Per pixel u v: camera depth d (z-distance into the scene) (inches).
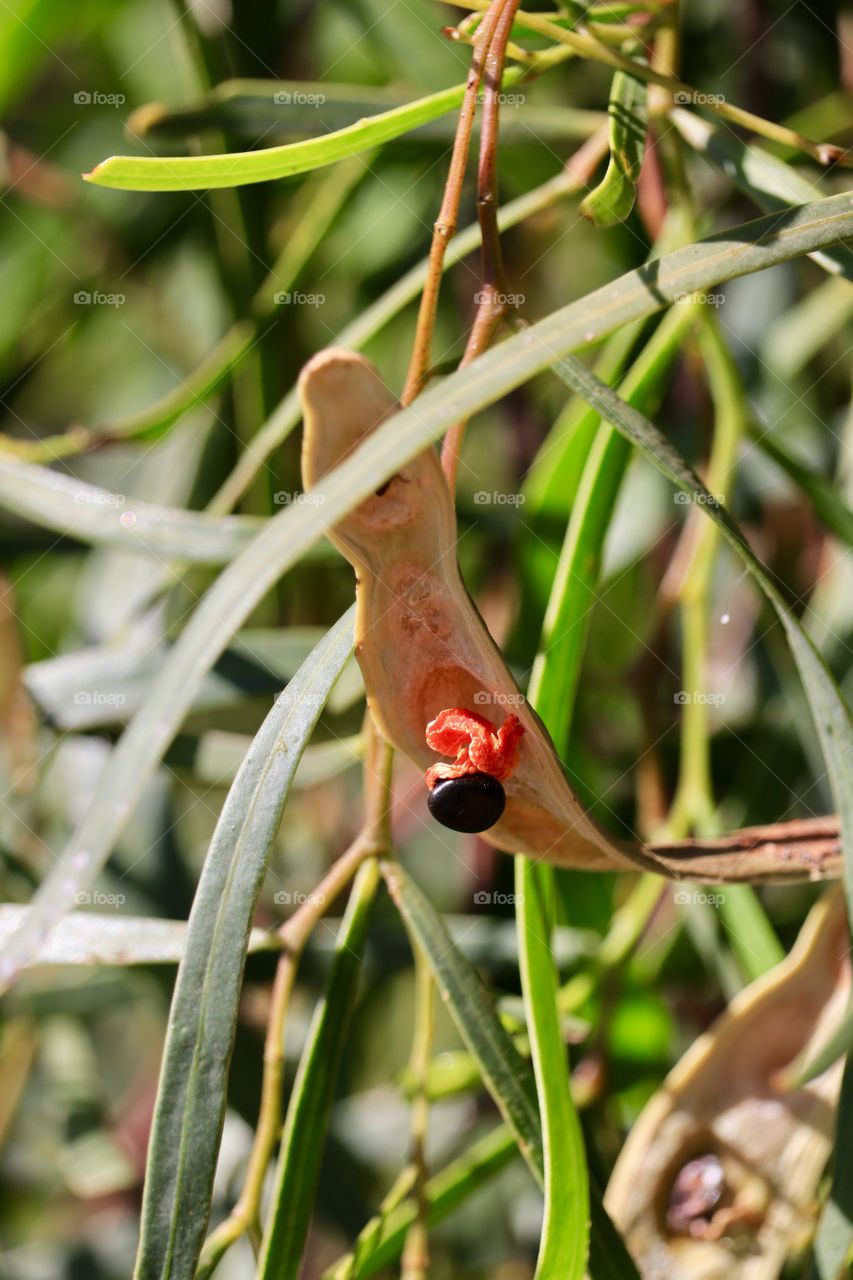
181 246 19.2
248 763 10.7
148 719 10.8
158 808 16.0
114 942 12.0
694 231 13.1
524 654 13.8
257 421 16.0
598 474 12.0
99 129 19.0
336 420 10.1
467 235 13.1
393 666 10.6
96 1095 19.1
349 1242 14.4
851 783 10.8
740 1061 12.2
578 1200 11.1
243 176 11.0
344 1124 17.0
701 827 13.7
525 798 10.9
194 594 15.4
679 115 12.1
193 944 10.7
